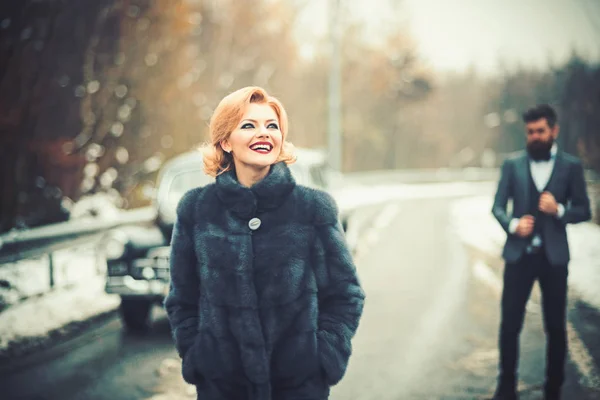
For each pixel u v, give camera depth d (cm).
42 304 640
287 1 3597
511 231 338
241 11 3106
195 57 2448
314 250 188
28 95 1302
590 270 784
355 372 434
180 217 195
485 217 1730
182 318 193
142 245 567
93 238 793
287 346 181
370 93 5316
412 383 407
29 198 1279
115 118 1822
